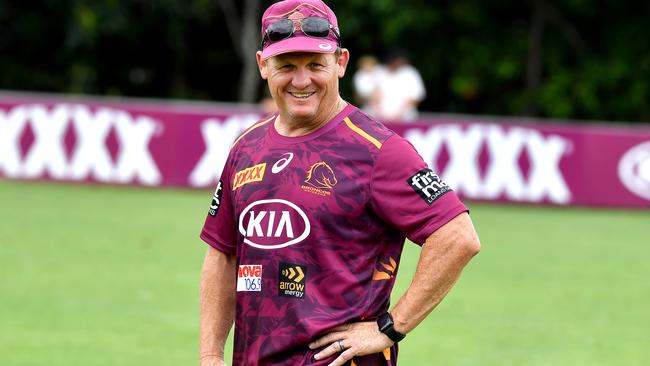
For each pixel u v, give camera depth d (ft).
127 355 39.29
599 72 135.33
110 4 133.90
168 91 148.56
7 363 37.63
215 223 22.22
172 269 54.75
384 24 134.21
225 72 151.84
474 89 138.00
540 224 74.90
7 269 53.57
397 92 91.40
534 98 137.69
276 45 20.11
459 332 44.14
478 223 74.23
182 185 84.38
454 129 83.30
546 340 43.16
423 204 19.86
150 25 140.77
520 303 49.80
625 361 40.29
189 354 39.73
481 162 83.25
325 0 135.54
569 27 138.00
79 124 84.17
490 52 138.00
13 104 84.48
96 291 49.49
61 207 73.77
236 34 145.79
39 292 48.98
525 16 139.95
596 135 82.84
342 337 20.11
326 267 20.11
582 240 68.49
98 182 84.33
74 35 134.10
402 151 20.11
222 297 22.40
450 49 139.13
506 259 60.85
